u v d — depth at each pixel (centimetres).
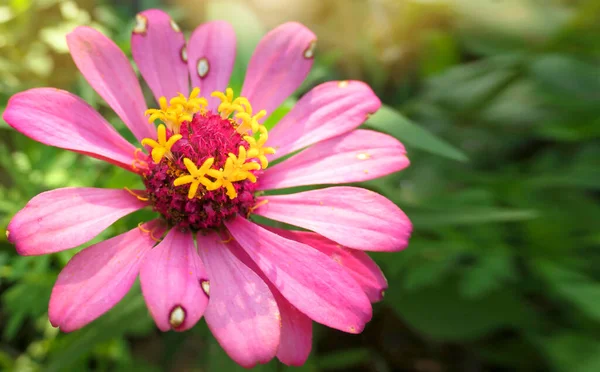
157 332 20
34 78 20
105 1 23
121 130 16
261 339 12
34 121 13
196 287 13
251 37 17
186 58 15
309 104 15
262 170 15
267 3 26
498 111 24
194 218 14
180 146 14
